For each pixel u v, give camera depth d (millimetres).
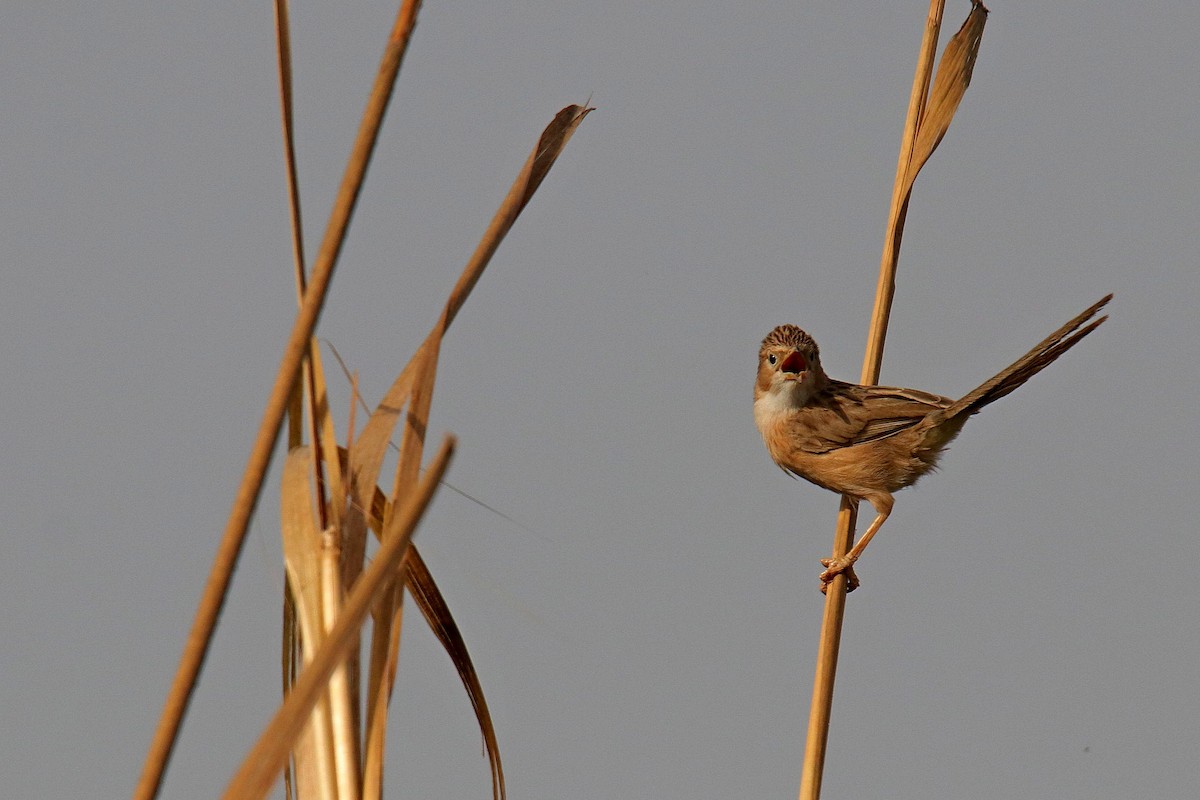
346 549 5199
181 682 3830
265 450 3939
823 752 7773
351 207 4062
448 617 5766
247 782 3543
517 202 5562
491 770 5820
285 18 4781
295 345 3996
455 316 5383
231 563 3881
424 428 5246
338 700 4973
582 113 5824
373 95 4062
